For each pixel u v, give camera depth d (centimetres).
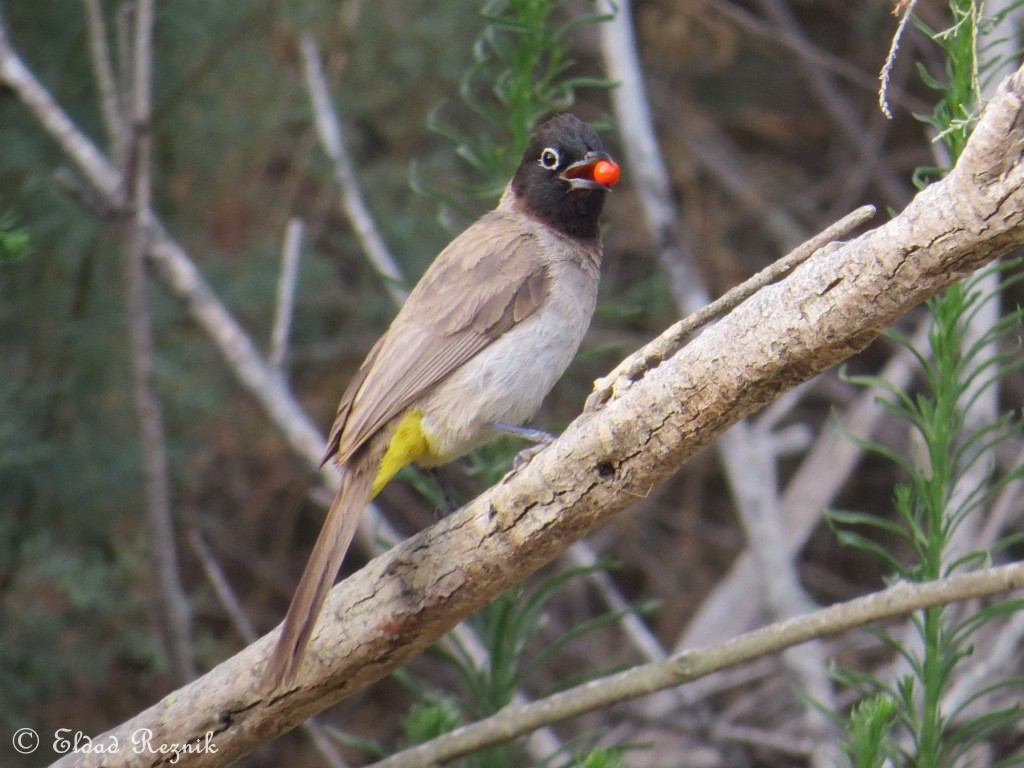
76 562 1148
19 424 1149
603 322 1614
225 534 1447
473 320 762
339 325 1553
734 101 1761
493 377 757
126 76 1002
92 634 1220
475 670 732
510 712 631
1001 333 636
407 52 1439
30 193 1202
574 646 1496
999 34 973
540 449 624
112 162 1080
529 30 779
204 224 1398
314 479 1420
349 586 605
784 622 593
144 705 1248
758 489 1185
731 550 1580
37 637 1177
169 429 1303
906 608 564
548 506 568
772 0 1659
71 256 1230
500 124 800
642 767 1243
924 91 1673
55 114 1002
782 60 1672
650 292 1502
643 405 541
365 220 1087
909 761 633
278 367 1028
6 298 1224
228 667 613
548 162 823
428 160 1475
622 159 1617
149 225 1022
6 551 1177
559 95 1529
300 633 585
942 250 471
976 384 1041
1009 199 453
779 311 509
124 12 995
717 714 1347
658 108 1645
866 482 1570
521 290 773
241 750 620
